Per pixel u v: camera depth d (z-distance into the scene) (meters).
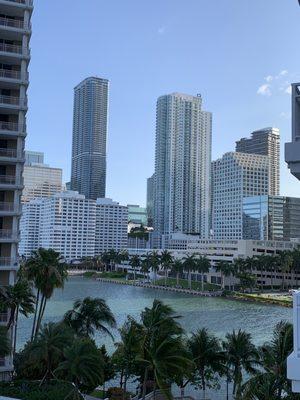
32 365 56.47
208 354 55.84
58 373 52.66
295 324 25.19
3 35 73.69
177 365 38.91
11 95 74.31
